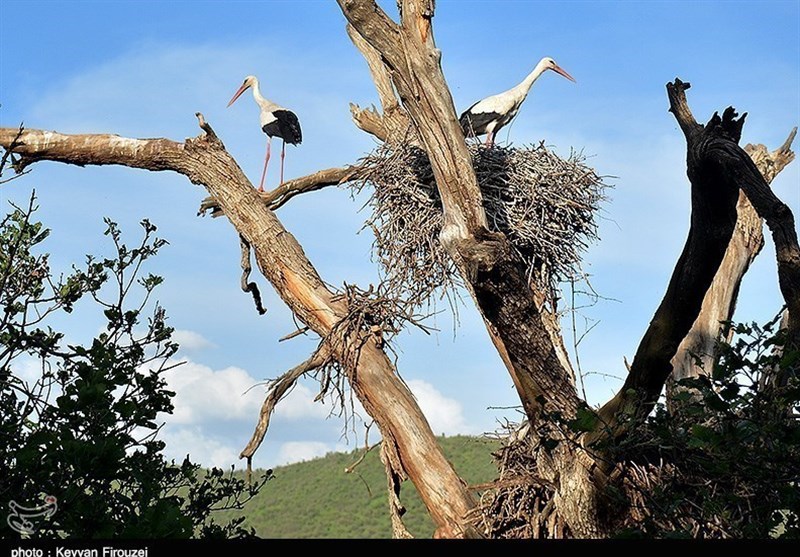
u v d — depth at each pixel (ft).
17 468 16.75
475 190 27.35
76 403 17.57
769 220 19.57
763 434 16.90
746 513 21.62
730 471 17.85
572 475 28.09
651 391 25.55
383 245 35.81
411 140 36.45
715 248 22.21
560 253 34.91
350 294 37.27
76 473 16.58
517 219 34.58
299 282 38.60
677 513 21.03
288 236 39.68
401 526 36.70
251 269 41.68
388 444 36.58
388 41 27.81
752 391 17.66
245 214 39.68
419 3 27.68
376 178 36.24
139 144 40.65
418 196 35.04
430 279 34.94
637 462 28.55
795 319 19.24
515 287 27.27
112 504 18.38
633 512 27.86
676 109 22.15
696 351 37.73
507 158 35.73
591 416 22.08
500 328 28.19
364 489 100.07
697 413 19.67
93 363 18.70
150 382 19.92
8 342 22.67
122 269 25.00
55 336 23.32
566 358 34.24
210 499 23.90
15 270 26.16
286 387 37.81
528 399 29.35
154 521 17.04
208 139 40.45
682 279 23.39
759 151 42.50
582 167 36.17
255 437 37.65
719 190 21.13
